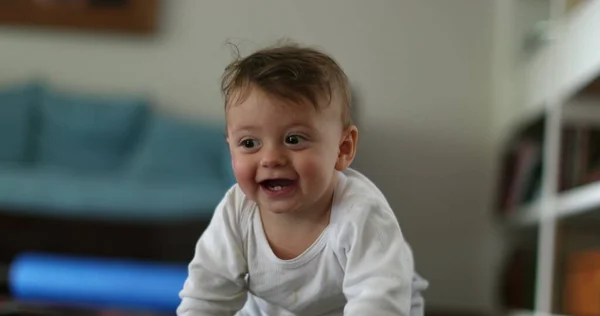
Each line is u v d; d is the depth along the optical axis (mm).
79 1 2645
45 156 2418
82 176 2189
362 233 734
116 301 1734
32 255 1872
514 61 2303
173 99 2609
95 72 2627
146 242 1887
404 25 2594
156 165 2303
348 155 769
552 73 1850
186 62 2619
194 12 2633
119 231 1890
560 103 1768
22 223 1882
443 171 2545
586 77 1582
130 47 2631
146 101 2525
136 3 2629
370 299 689
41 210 1884
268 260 792
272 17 2613
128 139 2463
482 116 2562
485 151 2549
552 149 1771
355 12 2604
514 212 2148
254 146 713
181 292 809
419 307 862
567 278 1688
